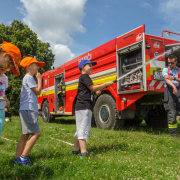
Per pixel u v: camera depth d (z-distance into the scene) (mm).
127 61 6223
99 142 4465
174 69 5207
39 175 2568
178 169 2715
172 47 6031
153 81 5613
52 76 11086
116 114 6527
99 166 2812
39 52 25516
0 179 2467
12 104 20438
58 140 4867
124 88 6234
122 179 2438
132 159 3133
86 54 7984
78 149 3584
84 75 3514
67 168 2750
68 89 9336
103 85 3434
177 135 5094
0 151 3686
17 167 2787
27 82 3090
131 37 5988
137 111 7023
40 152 3580
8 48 2707
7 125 8086
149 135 5441
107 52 6859
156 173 2572
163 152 3646
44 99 12227
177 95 5059
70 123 10406
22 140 3074
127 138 5000
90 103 3461
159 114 7602
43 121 11812
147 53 5605
